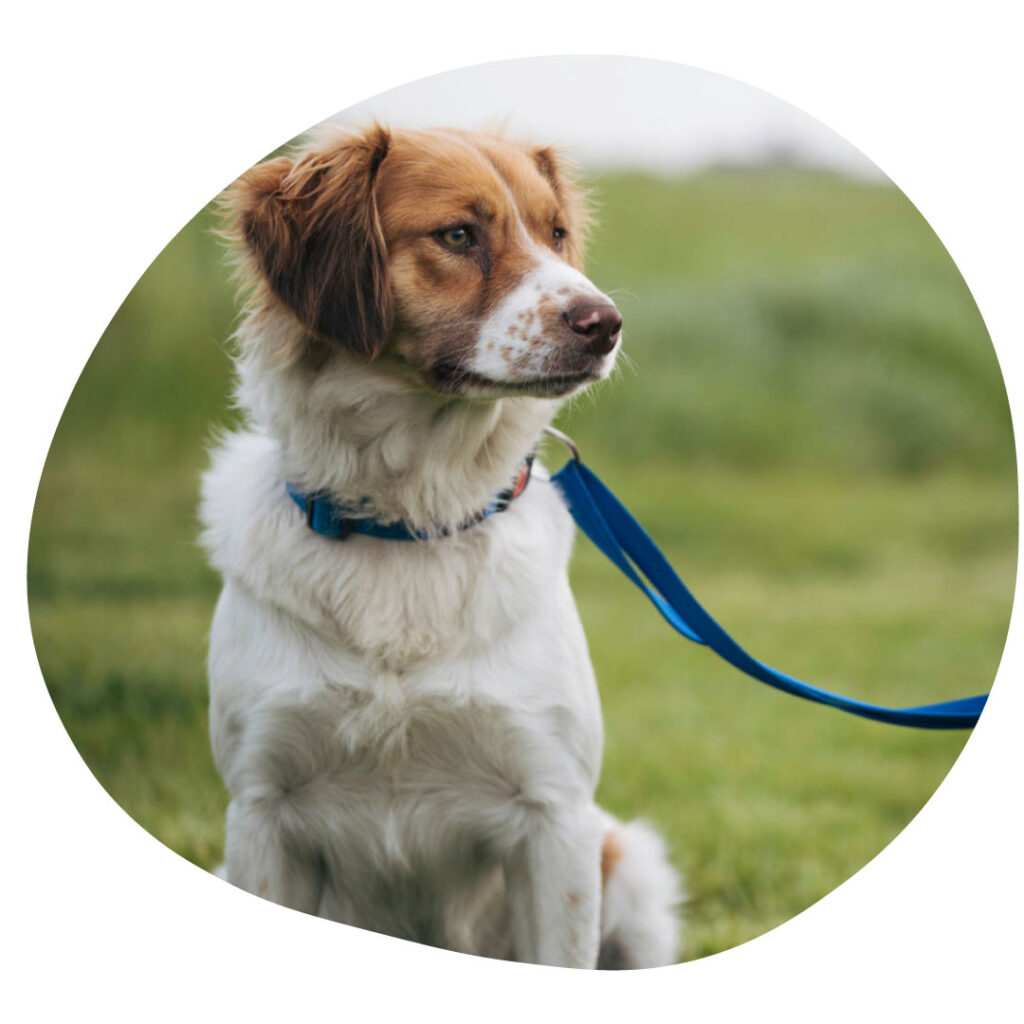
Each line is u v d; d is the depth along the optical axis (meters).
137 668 2.57
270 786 1.81
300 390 1.77
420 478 1.78
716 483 4.86
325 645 1.79
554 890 1.80
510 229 1.75
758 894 2.12
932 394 5.18
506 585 1.80
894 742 2.62
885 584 3.86
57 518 3.52
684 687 2.87
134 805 2.21
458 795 1.82
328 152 1.77
